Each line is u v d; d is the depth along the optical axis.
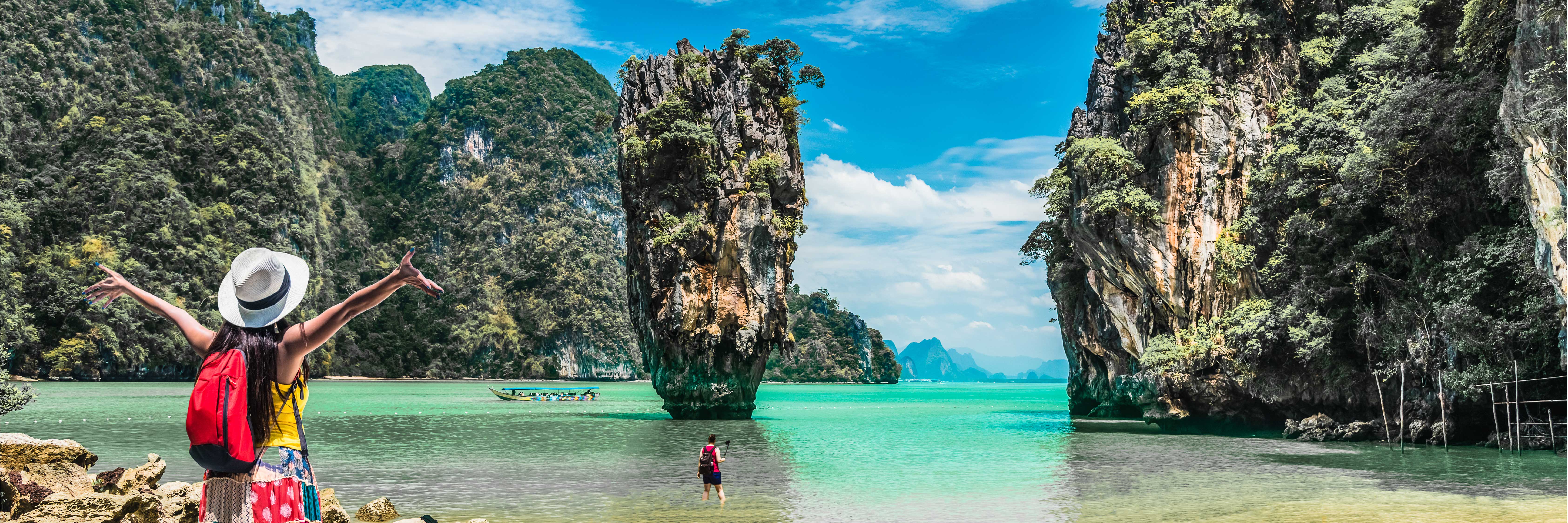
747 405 59.47
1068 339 69.56
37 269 122.94
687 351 56.62
